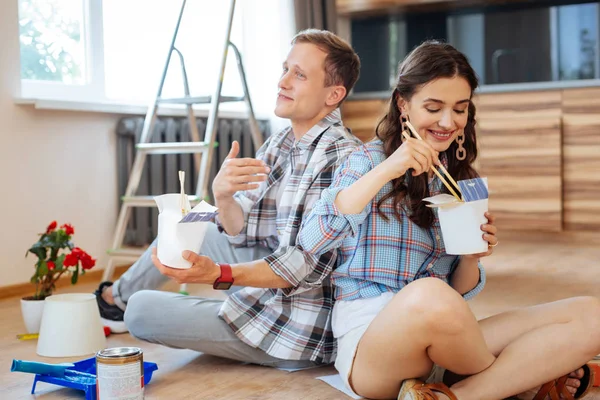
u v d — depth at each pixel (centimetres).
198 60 433
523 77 522
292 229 172
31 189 324
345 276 163
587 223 445
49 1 345
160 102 330
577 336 146
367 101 493
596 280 313
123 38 389
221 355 186
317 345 177
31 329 232
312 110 180
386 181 146
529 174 455
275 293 180
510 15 522
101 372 141
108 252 314
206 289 308
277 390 169
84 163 347
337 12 520
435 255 164
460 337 138
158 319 186
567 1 507
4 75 312
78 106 332
